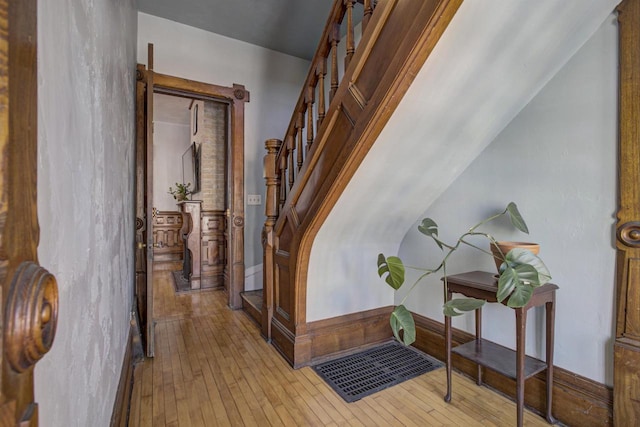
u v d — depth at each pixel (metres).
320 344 2.24
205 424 1.59
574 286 1.55
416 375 2.04
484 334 1.95
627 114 1.36
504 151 1.84
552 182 1.62
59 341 0.59
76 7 0.73
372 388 1.90
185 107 5.75
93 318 0.91
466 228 2.05
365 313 2.46
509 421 1.60
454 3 1.12
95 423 0.91
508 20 1.26
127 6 2.02
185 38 3.30
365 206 2.05
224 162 4.38
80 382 0.75
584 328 1.51
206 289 4.21
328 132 1.77
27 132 0.39
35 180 0.41
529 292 1.31
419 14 1.22
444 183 2.11
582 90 1.50
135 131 2.65
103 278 1.10
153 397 1.81
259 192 3.72
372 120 1.46
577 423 1.50
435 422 1.60
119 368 1.51
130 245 2.29
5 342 0.32
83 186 0.80
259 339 2.61
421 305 2.38
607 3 1.35
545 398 1.61
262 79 3.73
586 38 1.47
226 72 3.52
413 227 2.44
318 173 1.91
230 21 3.25
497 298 1.39
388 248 2.53
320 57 1.92
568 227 1.57
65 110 0.64
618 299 1.40
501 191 1.85
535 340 1.69
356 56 1.56
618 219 1.39
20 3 0.38
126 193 1.97
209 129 4.34
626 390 1.35
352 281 2.39
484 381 1.92
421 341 2.36
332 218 2.03
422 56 1.26
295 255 2.17
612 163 1.41
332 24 1.81
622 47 1.36
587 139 1.49
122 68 1.73
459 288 1.70
